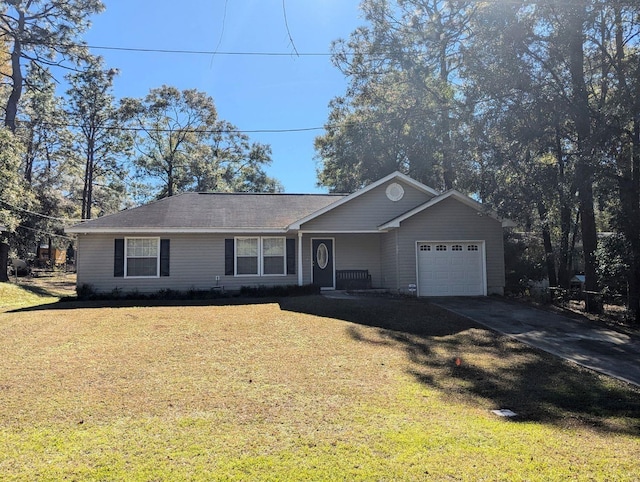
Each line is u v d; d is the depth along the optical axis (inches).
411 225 674.8
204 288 709.3
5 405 226.7
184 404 231.3
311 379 281.3
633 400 272.4
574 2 492.7
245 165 2015.3
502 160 577.9
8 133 859.4
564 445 188.5
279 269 735.1
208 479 152.6
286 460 167.6
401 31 932.0
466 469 161.3
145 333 404.2
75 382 265.4
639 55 483.5
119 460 166.6
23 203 969.5
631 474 161.2
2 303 648.4
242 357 330.6
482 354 371.9
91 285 681.6
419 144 1056.2
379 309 526.0
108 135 1542.8
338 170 1358.3
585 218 612.7
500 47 541.6
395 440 187.0
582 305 623.5
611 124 480.7
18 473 155.9
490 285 682.2
